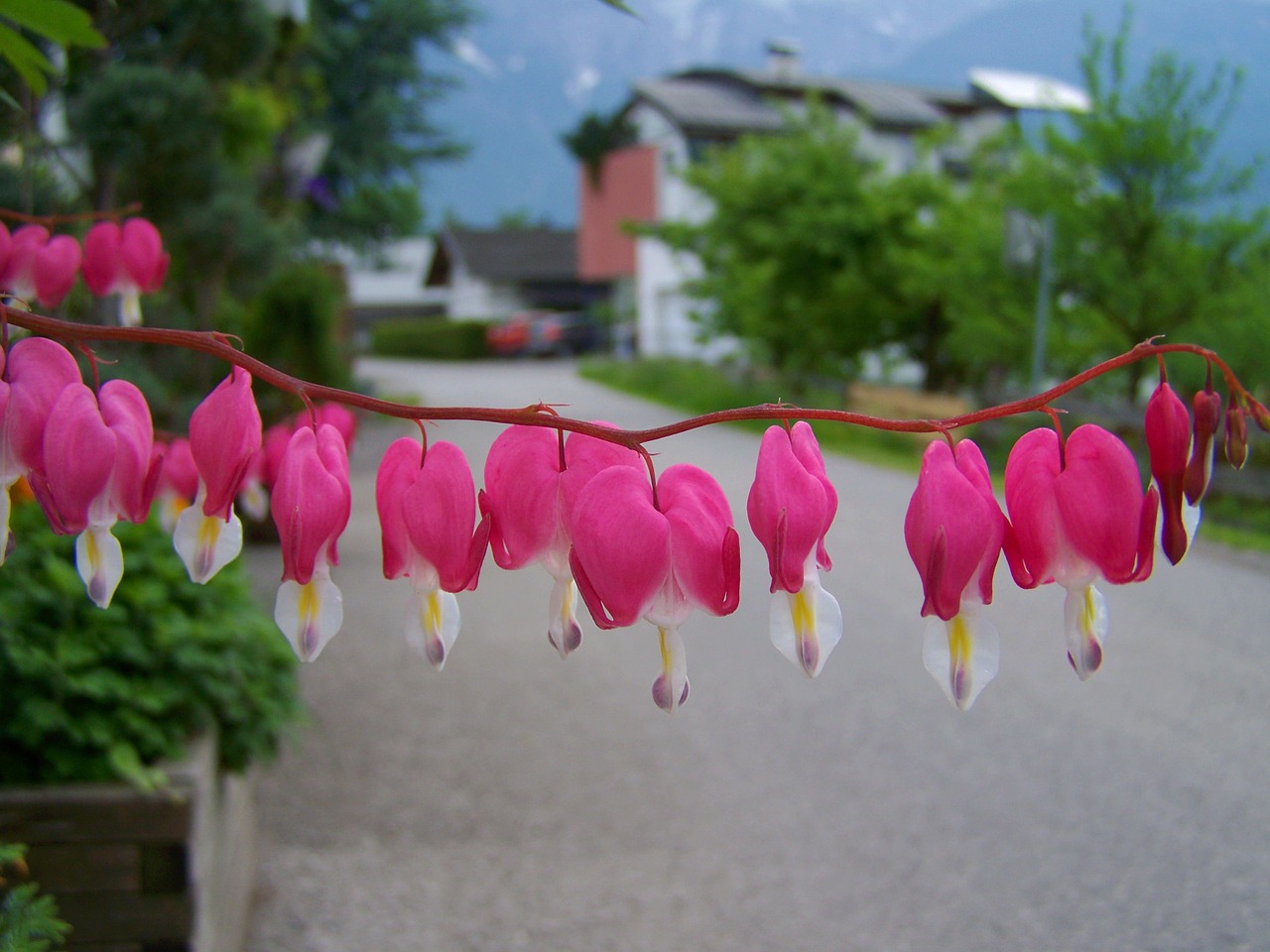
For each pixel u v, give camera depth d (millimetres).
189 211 6785
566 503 1115
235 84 7551
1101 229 12828
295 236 8844
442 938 3568
